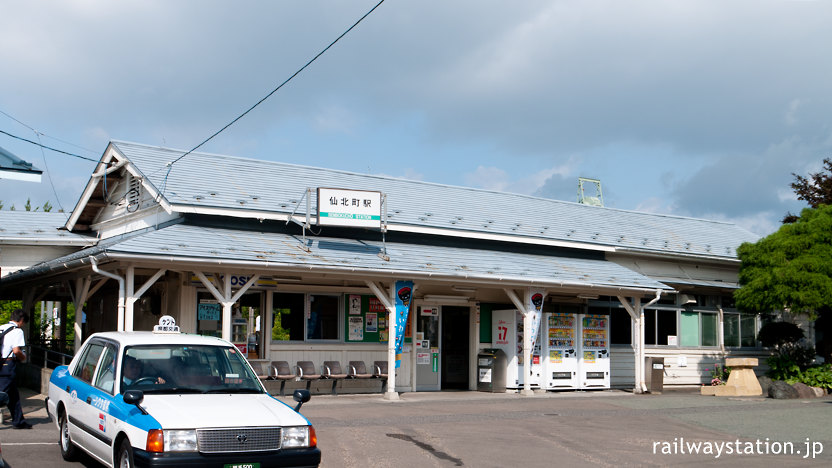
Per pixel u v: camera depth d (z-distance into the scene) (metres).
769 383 21.22
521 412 15.61
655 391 21.20
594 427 13.73
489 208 23.31
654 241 25.12
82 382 9.38
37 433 11.74
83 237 22.05
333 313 19.06
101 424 8.35
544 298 20.48
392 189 22.38
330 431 12.41
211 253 15.49
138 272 17.34
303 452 7.82
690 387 24.11
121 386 8.37
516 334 20.38
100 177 20.62
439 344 20.48
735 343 25.94
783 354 22.27
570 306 22.58
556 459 10.66
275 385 17.88
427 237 20.77
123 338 9.12
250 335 18.00
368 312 19.50
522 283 19.16
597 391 21.53
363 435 12.13
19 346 12.09
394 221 19.52
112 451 7.96
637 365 21.20
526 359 19.47
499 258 20.66
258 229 18.50
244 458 7.47
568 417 14.99
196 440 7.36
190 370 8.84
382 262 17.67
